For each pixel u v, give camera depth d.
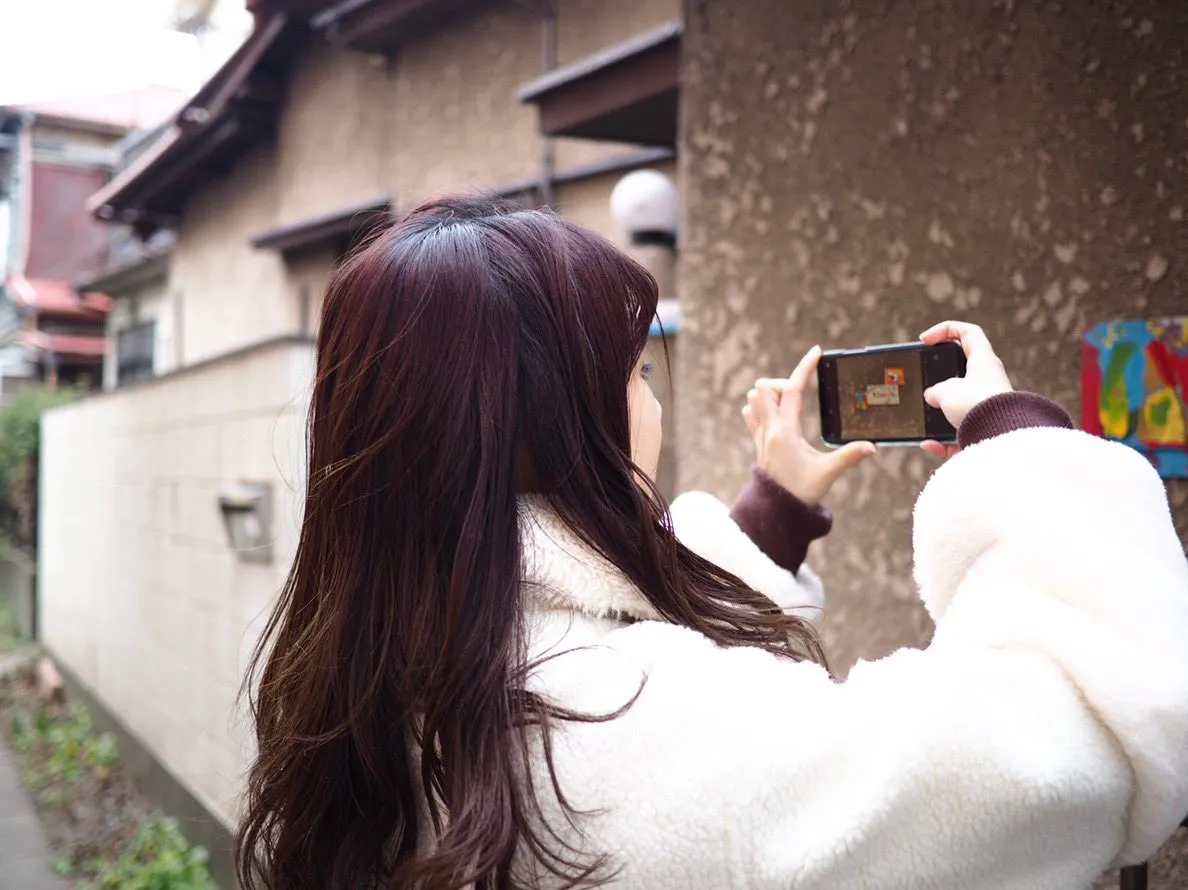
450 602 0.72
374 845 0.81
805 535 1.18
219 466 3.93
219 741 3.88
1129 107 1.50
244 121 8.83
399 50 7.11
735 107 2.22
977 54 1.72
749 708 0.68
